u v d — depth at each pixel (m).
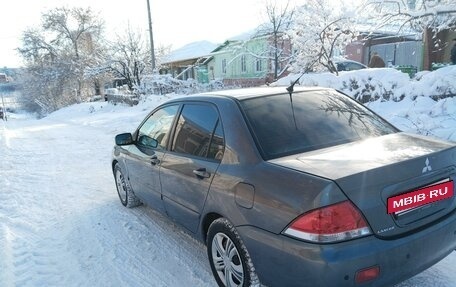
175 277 3.43
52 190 6.57
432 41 13.45
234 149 2.94
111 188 6.46
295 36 12.88
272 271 2.49
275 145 2.84
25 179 7.50
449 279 3.06
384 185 2.34
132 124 16.06
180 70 40.00
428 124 6.90
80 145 11.99
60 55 45.69
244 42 20.00
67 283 3.43
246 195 2.66
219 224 2.97
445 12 8.70
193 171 3.30
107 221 4.86
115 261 3.79
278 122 3.04
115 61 28.92
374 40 19.36
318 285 2.23
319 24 11.84
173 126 3.92
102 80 40.00
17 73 65.75
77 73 43.38
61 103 46.62
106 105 29.25
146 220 4.81
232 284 2.96
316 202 2.22
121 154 5.14
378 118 3.48
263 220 2.51
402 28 9.96
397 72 9.02
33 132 17.97
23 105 65.56
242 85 22.50
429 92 8.20
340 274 2.19
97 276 3.53
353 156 2.60
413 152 2.63
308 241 2.23
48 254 4.02
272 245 2.44
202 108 3.54
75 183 6.97
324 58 12.53
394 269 2.34
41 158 10.04
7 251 4.00
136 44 28.80
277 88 3.61
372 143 2.90
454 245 2.73
